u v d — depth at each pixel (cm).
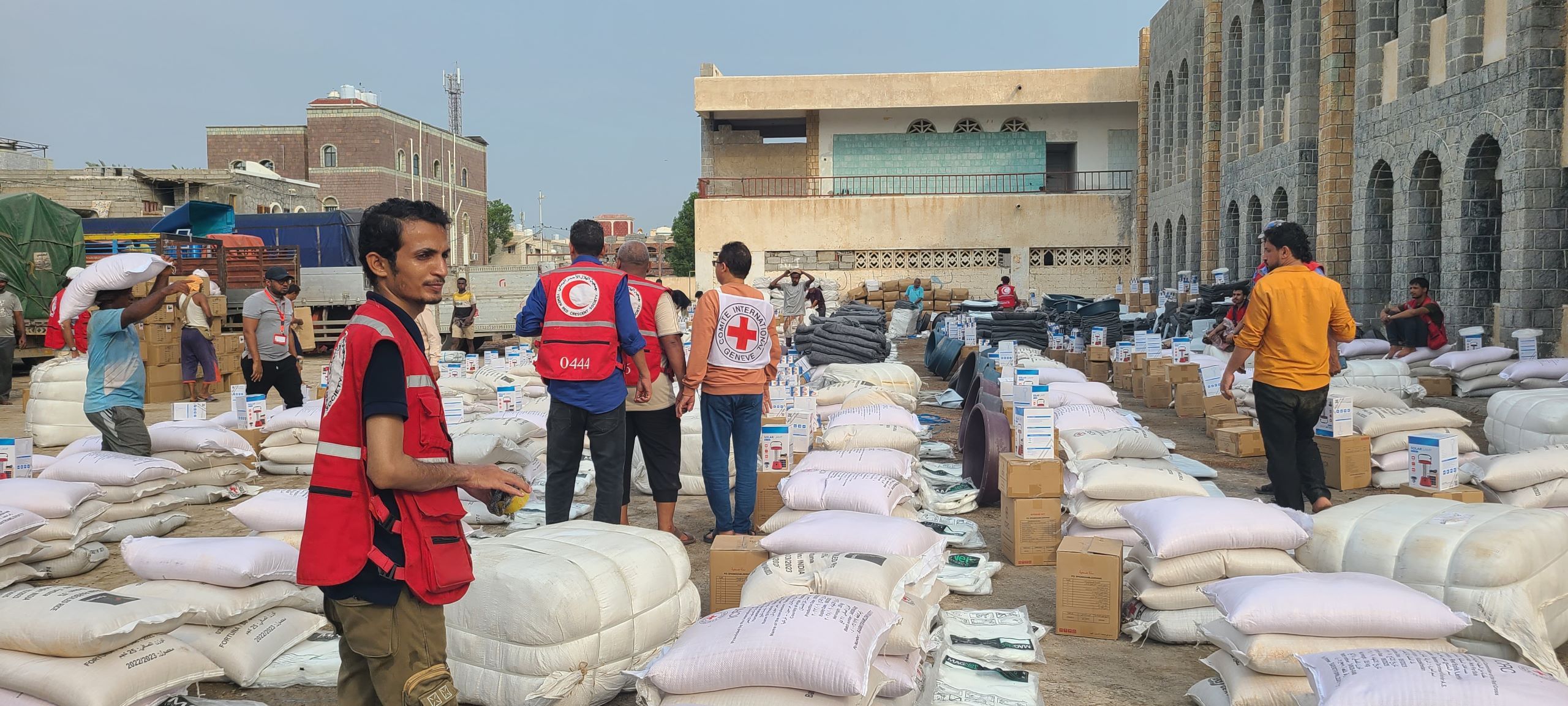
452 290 2394
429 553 269
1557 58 1255
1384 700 298
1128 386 1447
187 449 756
